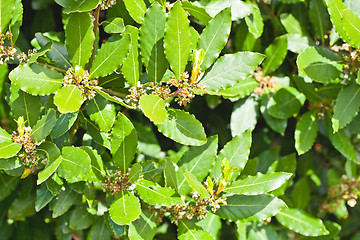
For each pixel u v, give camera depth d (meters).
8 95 1.00
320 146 1.26
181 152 1.05
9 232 1.17
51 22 1.13
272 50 1.10
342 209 1.23
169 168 1.00
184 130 0.96
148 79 1.02
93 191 1.03
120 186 0.99
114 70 0.95
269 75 1.11
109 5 0.97
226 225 1.16
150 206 1.01
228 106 1.18
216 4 1.01
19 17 0.98
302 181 1.18
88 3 0.93
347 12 0.98
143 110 0.92
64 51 0.99
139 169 0.97
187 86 0.96
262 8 1.13
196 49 0.98
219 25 0.97
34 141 0.95
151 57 0.97
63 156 0.96
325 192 1.27
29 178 1.10
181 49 0.96
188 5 1.00
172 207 1.01
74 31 0.95
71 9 0.93
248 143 1.02
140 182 0.98
